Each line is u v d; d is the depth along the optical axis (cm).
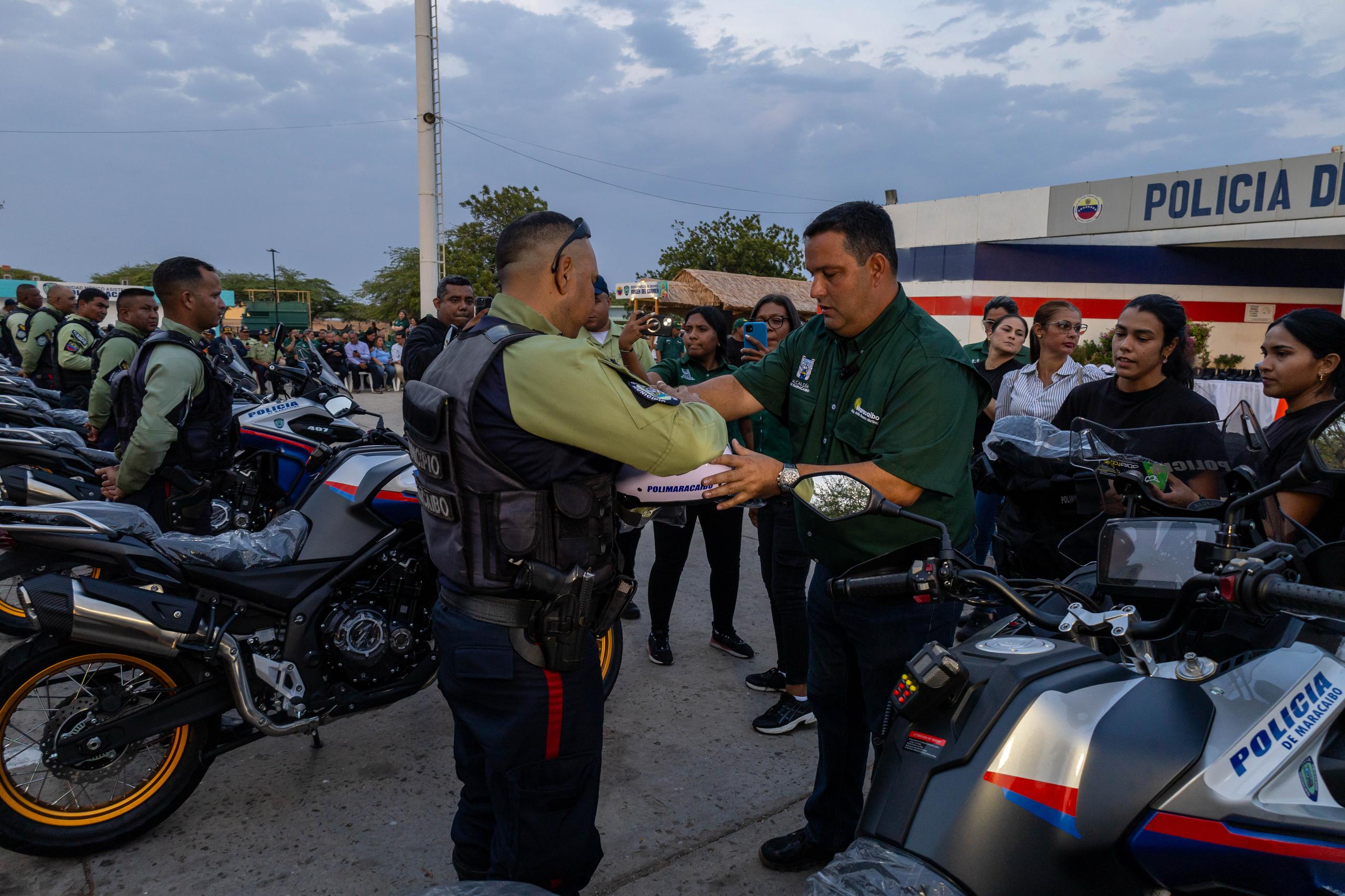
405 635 269
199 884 227
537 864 156
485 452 145
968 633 255
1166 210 1705
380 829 254
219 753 253
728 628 389
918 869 115
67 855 233
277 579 257
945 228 2069
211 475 355
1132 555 161
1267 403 655
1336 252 2034
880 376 193
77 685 251
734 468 158
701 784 281
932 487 184
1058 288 2045
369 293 5475
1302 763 133
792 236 3853
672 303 2231
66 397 673
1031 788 116
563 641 152
